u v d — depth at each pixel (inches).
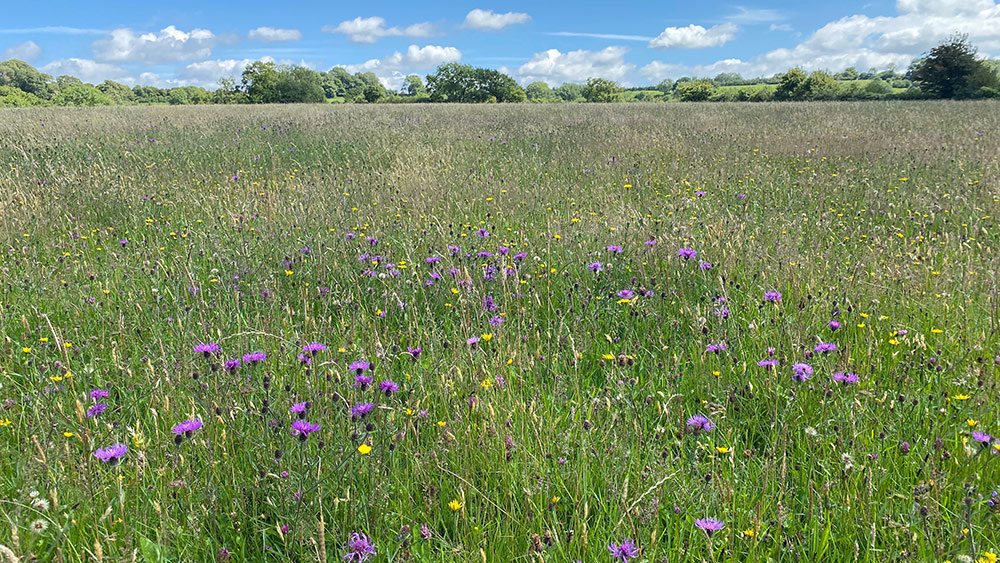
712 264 173.3
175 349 130.0
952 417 107.4
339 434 96.0
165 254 204.1
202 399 105.7
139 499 84.6
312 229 220.2
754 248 190.4
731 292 161.8
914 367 121.3
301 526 79.0
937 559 74.4
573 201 273.9
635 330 144.8
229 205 258.4
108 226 242.7
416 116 772.6
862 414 105.1
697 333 136.5
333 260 185.3
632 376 123.9
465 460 94.7
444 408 109.7
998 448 88.7
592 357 136.6
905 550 77.4
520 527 83.7
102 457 82.4
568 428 103.3
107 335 141.4
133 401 108.0
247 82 3398.1
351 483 88.2
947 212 250.1
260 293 162.1
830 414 107.6
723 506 82.2
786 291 156.9
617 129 580.4
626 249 192.1
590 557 76.9
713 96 2960.1
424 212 246.7
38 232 225.0
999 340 132.0
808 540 81.6
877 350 129.4
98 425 97.7
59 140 458.6
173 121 652.1
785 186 311.0
